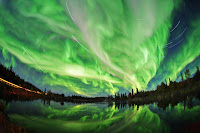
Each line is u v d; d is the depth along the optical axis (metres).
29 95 36.41
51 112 15.84
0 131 7.12
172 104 14.21
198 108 9.27
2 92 24.19
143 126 6.99
